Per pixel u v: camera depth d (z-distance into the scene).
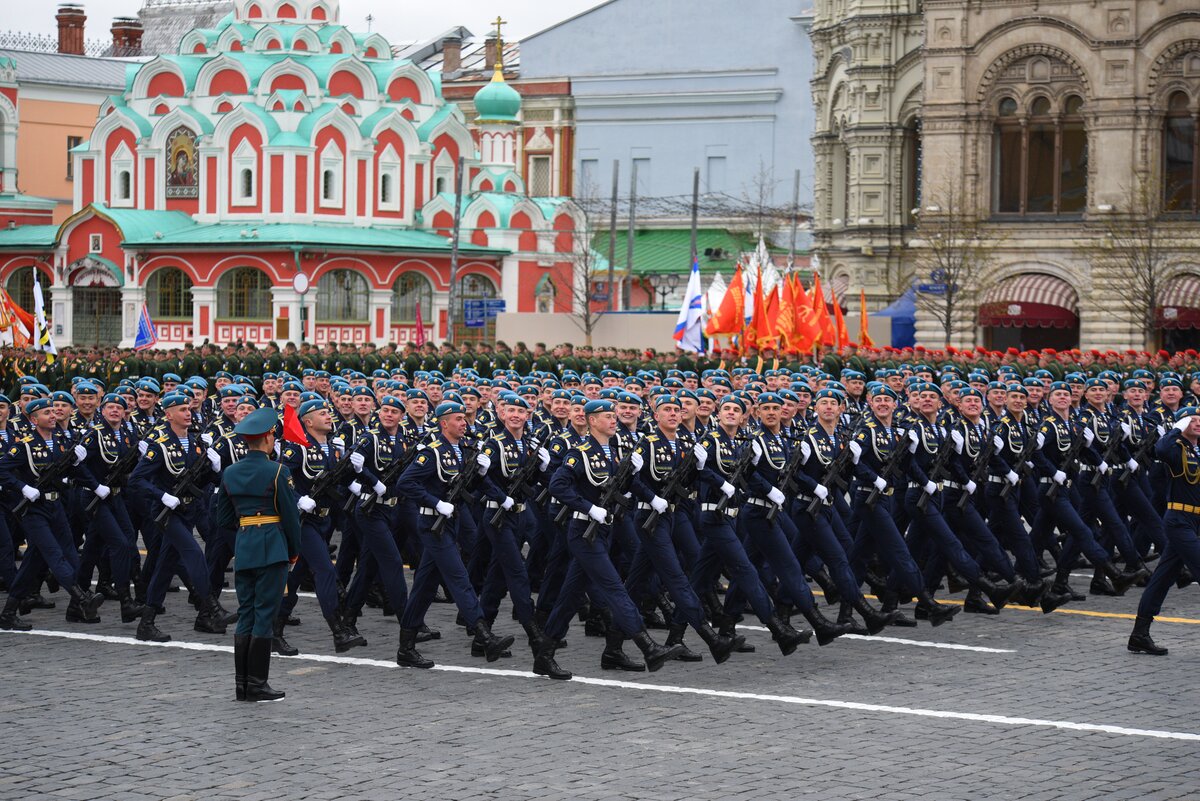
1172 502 20.67
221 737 16.33
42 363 45.75
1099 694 18.61
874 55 81.56
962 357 46.62
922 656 20.88
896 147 81.69
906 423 23.17
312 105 86.00
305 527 20.84
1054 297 70.31
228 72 86.88
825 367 42.94
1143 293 65.69
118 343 85.25
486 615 21.28
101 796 14.28
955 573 25.23
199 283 82.88
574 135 112.81
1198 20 67.62
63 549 22.83
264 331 81.94
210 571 22.69
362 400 25.08
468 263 88.12
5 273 91.06
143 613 21.44
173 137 87.06
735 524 23.17
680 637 20.45
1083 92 69.81
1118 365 43.81
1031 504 25.20
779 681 19.31
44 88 103.06
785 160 107.75
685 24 110.06
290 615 22.92
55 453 22.36
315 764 15.33
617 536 21.44
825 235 87.38
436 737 16.42
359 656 20.75
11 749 15.83
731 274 101.75
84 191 90.06
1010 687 18.97
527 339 76.50
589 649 21.44
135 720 17.03
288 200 83.81
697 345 50.19
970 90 71.75
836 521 22.80
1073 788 14.72
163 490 21.33
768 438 21.34
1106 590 25.81
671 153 110.31
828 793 14.51
